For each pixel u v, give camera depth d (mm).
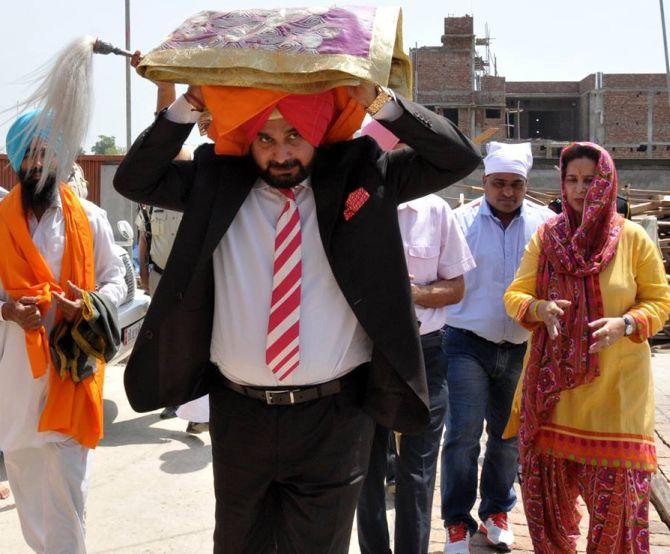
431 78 49781
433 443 3654
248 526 2830
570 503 3602
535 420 3541
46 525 3402
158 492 4938
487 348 4195
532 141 49281
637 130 53531
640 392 3420
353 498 2789
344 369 2703
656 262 3494
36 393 3357
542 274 3598
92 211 3590
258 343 2637
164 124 2543
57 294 3314
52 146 3010
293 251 2623
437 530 4492
